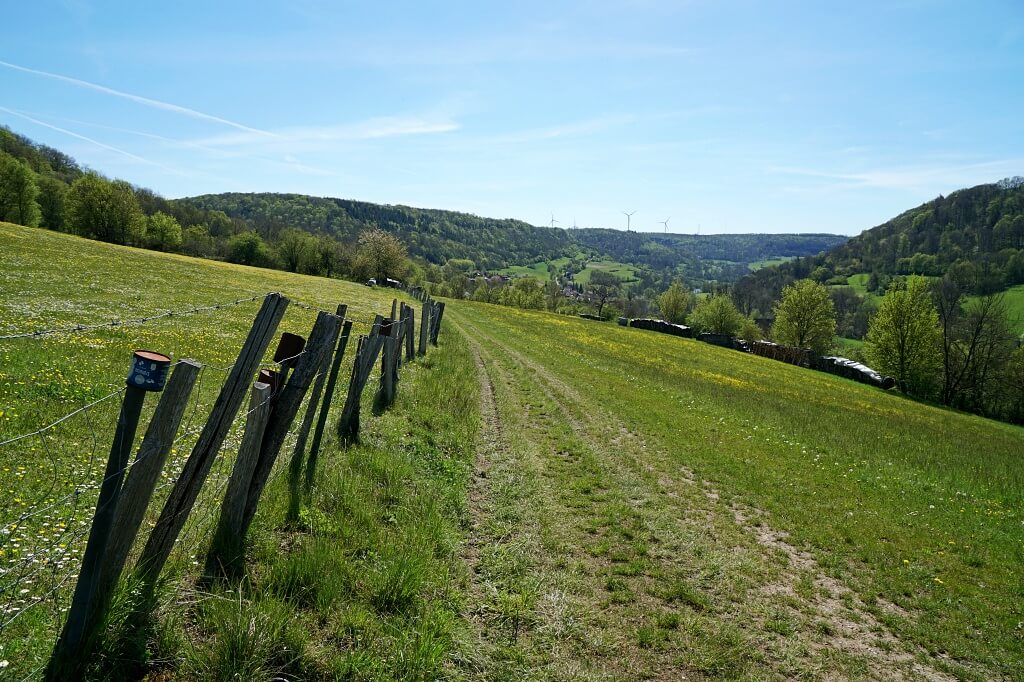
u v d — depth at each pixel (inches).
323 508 269.7
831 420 1021.2
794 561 334.6
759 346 3334.2
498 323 2092.8
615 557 302.8
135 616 162.9
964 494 564.7
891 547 374.3
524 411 642.2
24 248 1454.2
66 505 225.8
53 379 392.5
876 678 229.3
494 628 223.5
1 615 151.8
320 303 1588.3
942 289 2839.6
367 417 427.2
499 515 335.0
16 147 4466.0
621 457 501.0
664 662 218.7
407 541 263.7
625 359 1599.4
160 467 149.6
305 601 202.2
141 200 4813.0
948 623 282.2
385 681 176.4
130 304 909.2
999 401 2719.0
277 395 223.8
